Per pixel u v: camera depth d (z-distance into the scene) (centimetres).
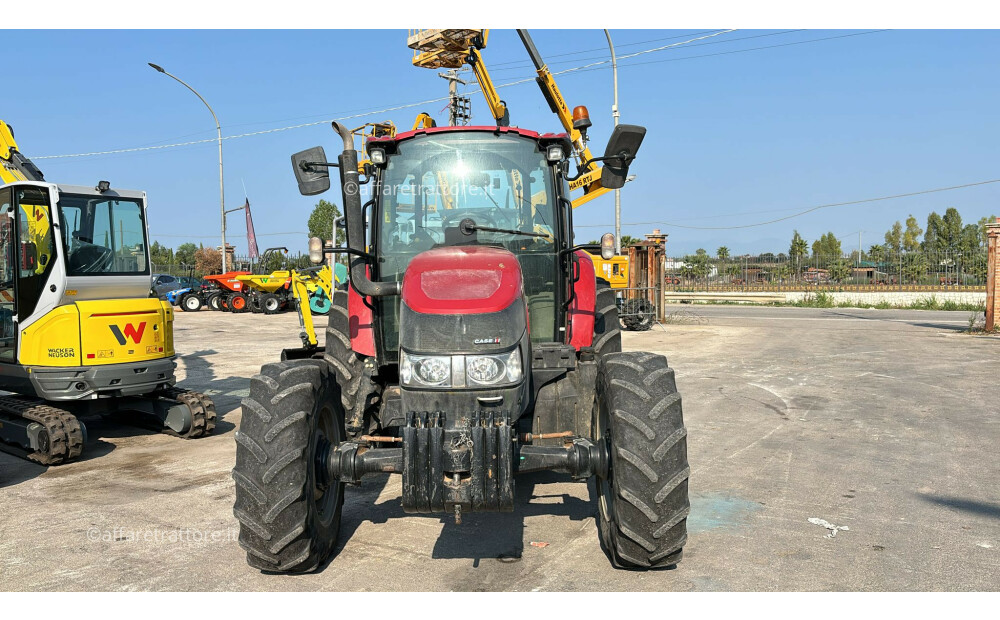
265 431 385
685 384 1077
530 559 427
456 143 485
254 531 378
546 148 486
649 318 2042
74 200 720
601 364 422
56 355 704
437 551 442
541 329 488
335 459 398
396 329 481
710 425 799
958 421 814
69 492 581
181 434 788
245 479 381
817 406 905
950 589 385
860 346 1584
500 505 349
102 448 739
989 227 1845
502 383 363
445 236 462
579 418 457
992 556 430
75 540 469
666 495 369
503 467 347
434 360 364
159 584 400
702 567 414
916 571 408
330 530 427
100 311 718
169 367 775
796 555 431
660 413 379
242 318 2530
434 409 365
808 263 4241
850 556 430
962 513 506
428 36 1432
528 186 486
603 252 459
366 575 408
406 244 486
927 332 1923
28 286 716
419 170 486
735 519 495
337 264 1155
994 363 1291
